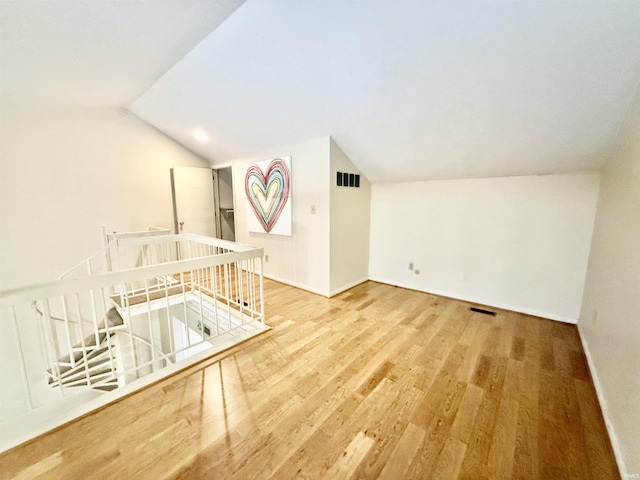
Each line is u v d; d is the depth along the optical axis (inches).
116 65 103.4
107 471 51.1
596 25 56.9
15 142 131.1
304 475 50.9
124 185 166.2
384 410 66.6
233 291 149.1
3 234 131.0
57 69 99.0
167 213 185.6
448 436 59.5
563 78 70.2
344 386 74.9
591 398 71.1
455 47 70.8
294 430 60.7
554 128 86.5
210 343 136.9
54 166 142.0
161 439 57.9
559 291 113.1
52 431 58.8
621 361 60.6
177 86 126.2
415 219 148.2
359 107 102.8
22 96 119.0
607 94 70.7
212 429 60.6
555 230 111.6
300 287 155.5
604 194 94.0
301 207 146.9
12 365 129.8
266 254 173.9
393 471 51.9
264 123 133.6
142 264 159.0
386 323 112.1
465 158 113.3
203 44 94.9
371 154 131.9
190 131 166.4
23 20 69.0
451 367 83.5
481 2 59.5
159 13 75.6
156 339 155.5
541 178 112.5
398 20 68.4
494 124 91.5
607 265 80.7
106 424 61.3
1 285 131.6
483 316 118.8
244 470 51.7
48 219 141.9
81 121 148.6
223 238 215.8
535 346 95.3
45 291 60.2
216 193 208.1
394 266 159.6
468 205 131.0
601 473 51.9
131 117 165.8
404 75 83.2
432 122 98.7
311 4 70.0
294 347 94.0
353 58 82.6
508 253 123.0
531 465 53.3
